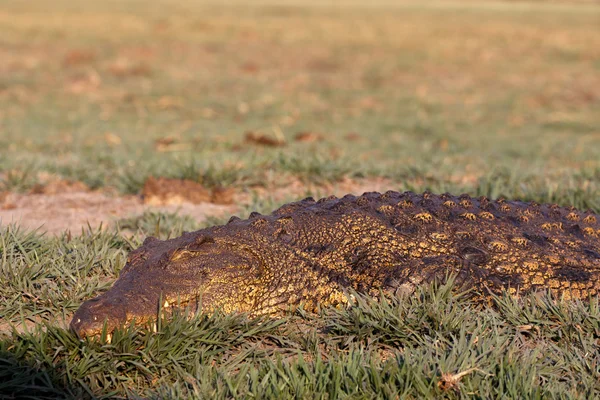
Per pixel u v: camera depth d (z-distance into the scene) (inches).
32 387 177.2
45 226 333.4
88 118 816.3
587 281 240.5
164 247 228.7
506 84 1221.1
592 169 459.2
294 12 2716.5
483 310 225.5
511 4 3821.4
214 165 442.3
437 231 247.0
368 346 205.0
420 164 477.1
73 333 193.9
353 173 449.7
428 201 262.5
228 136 681.6
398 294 226.4
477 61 1486.2
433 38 1903.3
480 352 192.2
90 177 438.6
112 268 253.6
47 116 818.8
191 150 567.8
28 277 233.9
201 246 223.6
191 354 196.5
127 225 333.1
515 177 421.1
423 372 182.5
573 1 4220.0
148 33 1802.4
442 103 1025.5
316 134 703.1
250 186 423.8
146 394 182.2
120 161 497.0
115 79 1147.9
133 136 689.6
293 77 1250.0
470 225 253.0
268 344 210.8
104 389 182.9
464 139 731.4
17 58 1302.9
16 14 2118.6
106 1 3053.6
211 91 1072.8
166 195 393.1
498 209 269.0
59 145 603.5
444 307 216.8
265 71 1315.2
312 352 203.6
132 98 983.0
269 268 228.1
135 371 192.1
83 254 256.8
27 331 195.3
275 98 1025.5
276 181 426.3
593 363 193.5
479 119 907.4
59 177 442.0
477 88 1180.5
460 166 504.4
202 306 211.8
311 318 222.2
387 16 2669.8
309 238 241.0
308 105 981.2
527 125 865.5
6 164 469.1
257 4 3211.1
